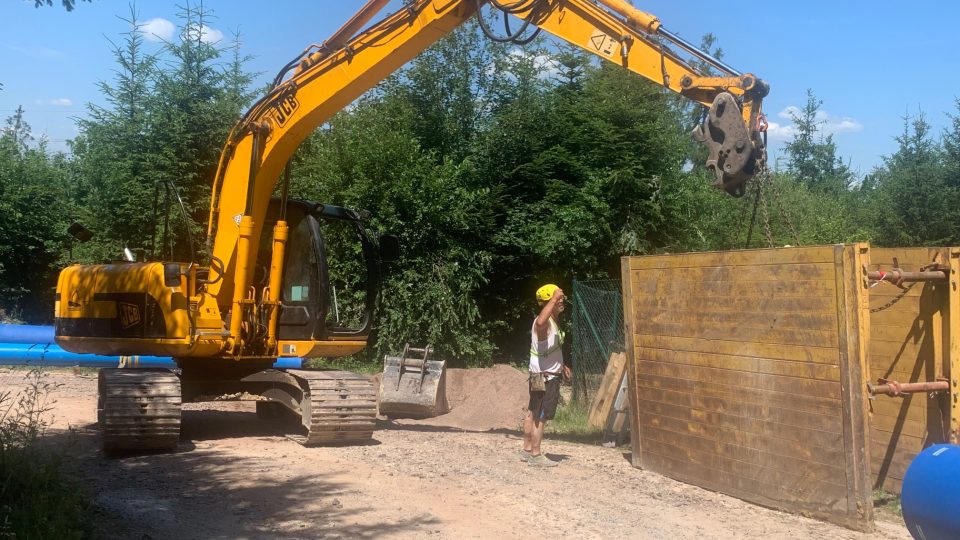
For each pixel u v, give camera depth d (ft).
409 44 27.07
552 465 25.31
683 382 24.04
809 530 18.95
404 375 37.29
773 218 59.62
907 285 23.70
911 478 16.26
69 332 29.63
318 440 27.32
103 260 56.39
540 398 25.35
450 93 61.87
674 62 23.54
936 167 67.82
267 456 25.76
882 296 24.56
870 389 19.12
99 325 28.84
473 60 62.28
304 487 21.62
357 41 27.78
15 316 67.56
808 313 20.20
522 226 56.34
